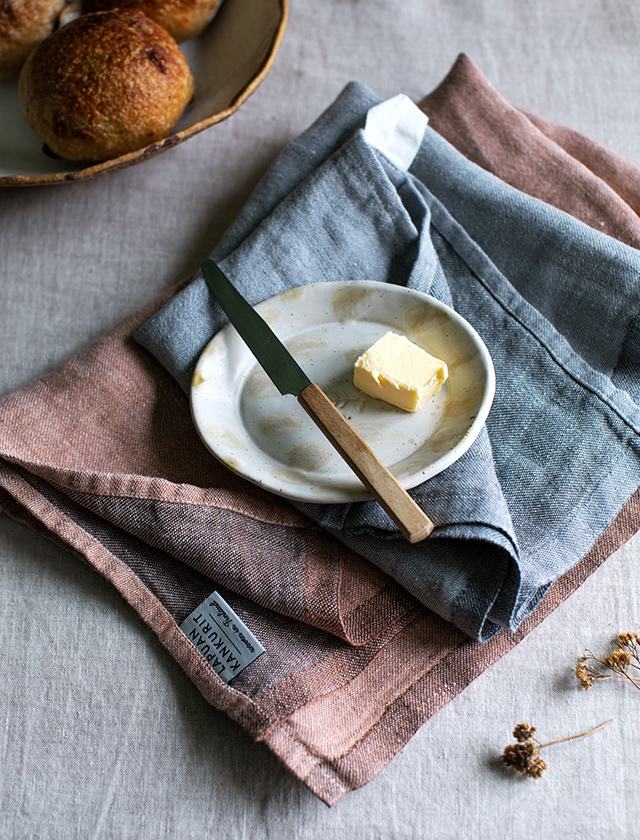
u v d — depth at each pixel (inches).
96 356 29.4
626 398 27.1
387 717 25.4
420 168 30.9
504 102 32.6
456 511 25.1
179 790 25.4
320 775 24.6
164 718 26.1
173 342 28.7
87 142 30.4
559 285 29.3
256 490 27.7
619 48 36.7
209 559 26.3
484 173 30.5
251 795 25.3
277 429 27.0
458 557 25.6
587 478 26.6
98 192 34.0
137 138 30.8
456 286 29.3
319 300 28.7
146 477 26.8
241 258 29.5
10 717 26.2
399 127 30.7
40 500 27.5
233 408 27.6
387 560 25.8
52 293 32.3
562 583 26.6
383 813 25.0
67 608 27.4
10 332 31.7
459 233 29.6
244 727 24.9
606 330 28.6
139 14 31.7
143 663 26.7
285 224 29.8
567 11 37.6
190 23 33.4
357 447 24.7
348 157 30.0
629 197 31.9
